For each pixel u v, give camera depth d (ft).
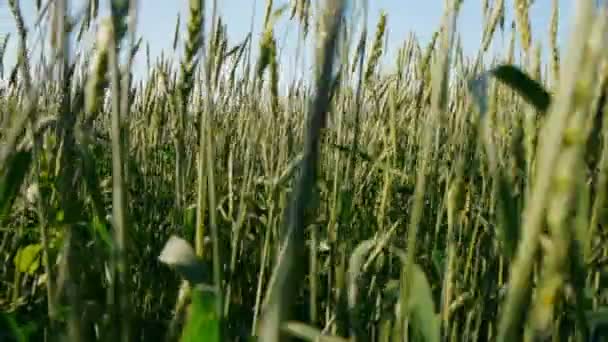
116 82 3.79
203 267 5.35
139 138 13.83
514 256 3.80
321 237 9.71
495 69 3.93
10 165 5.59
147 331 7.15
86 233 8.34
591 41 1.80
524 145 5.43
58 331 4.49
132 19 3.93
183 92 6.43
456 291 6.42
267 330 2.44
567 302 5.02
